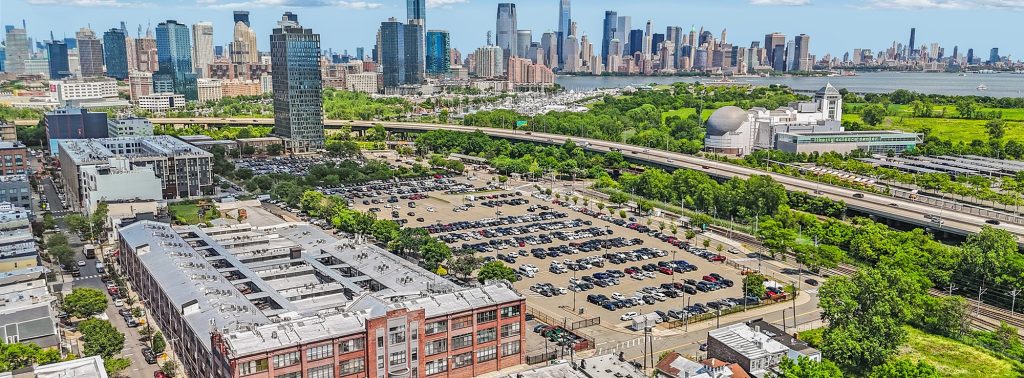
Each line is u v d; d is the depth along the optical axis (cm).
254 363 19400
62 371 19088
